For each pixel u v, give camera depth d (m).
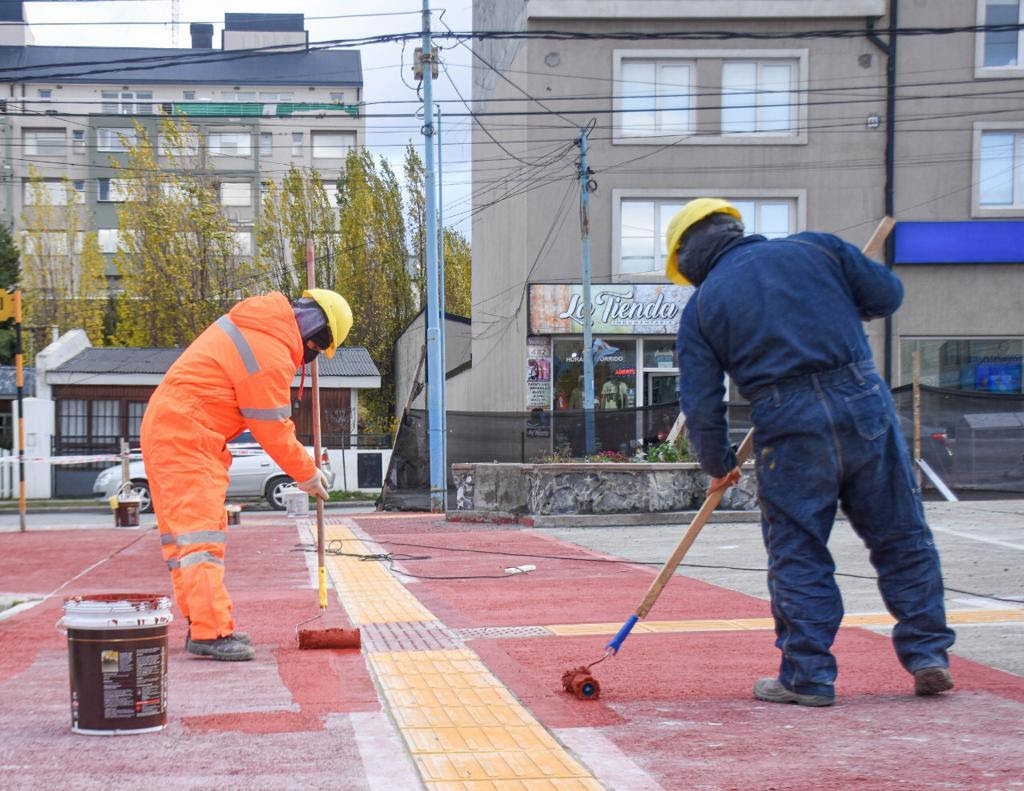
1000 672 4.63
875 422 3.99
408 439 19.17
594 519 13.48
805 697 3.98
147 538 13.55
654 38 23.58
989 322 24.09
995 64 24.09
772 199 24.31
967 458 16.55
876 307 4.19
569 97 24.28
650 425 17.83
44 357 26.98
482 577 8.64
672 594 7.43
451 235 44.94
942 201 24.02
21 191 62.38
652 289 24.11
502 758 3.25
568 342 24.45
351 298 42.62
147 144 41.94
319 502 6.05
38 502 24.42
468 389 32.25
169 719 3.74
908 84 24.00
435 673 4.65
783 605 4.04
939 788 2.91
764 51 24.09
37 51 71.31
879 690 4.30
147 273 39.91
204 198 40.84
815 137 24.19
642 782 2.99
